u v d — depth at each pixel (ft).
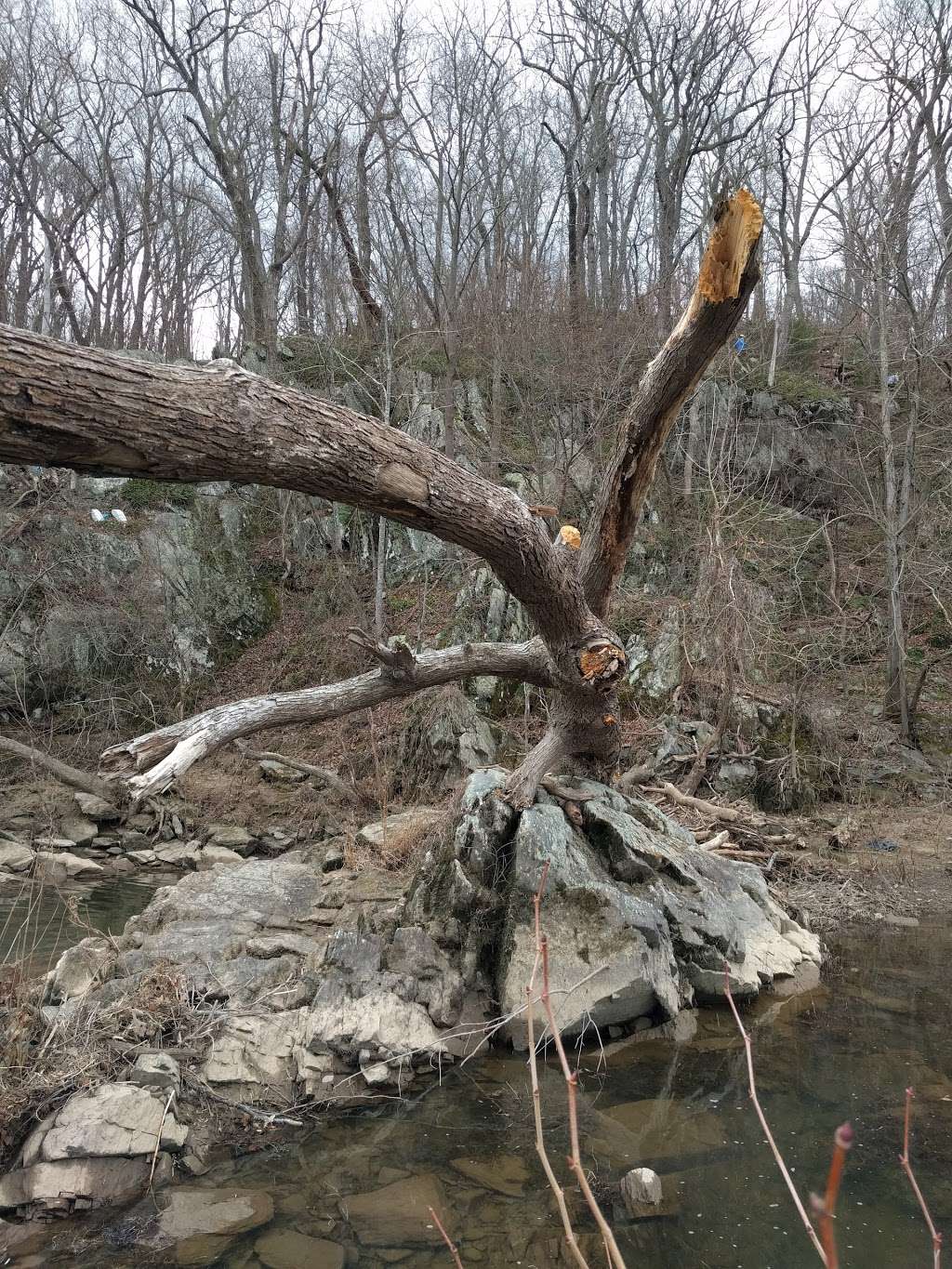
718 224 14.16
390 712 47.03
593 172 81.46
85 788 43.55
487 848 21.21
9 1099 14.19
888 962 23.65
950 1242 11.73
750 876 25.50
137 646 55.93
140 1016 16.79
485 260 68.80
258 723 17.06
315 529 64.85
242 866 27.73
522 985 19.06
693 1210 12.56
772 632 47.44
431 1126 15.31
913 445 51.57
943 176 71.77
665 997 19.48
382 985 18.31
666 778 41.29
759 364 71.82
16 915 29.09
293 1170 13.97
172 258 94.38
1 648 52.65
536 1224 12.37
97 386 8.34
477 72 66.39
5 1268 11.69
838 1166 3.26
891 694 48.49
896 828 37.91
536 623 18.16
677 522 58.54
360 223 68.03
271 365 66.64
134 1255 11.89
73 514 58.59
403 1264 11.51
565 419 61.05
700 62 78.02
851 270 68.90
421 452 12.42
